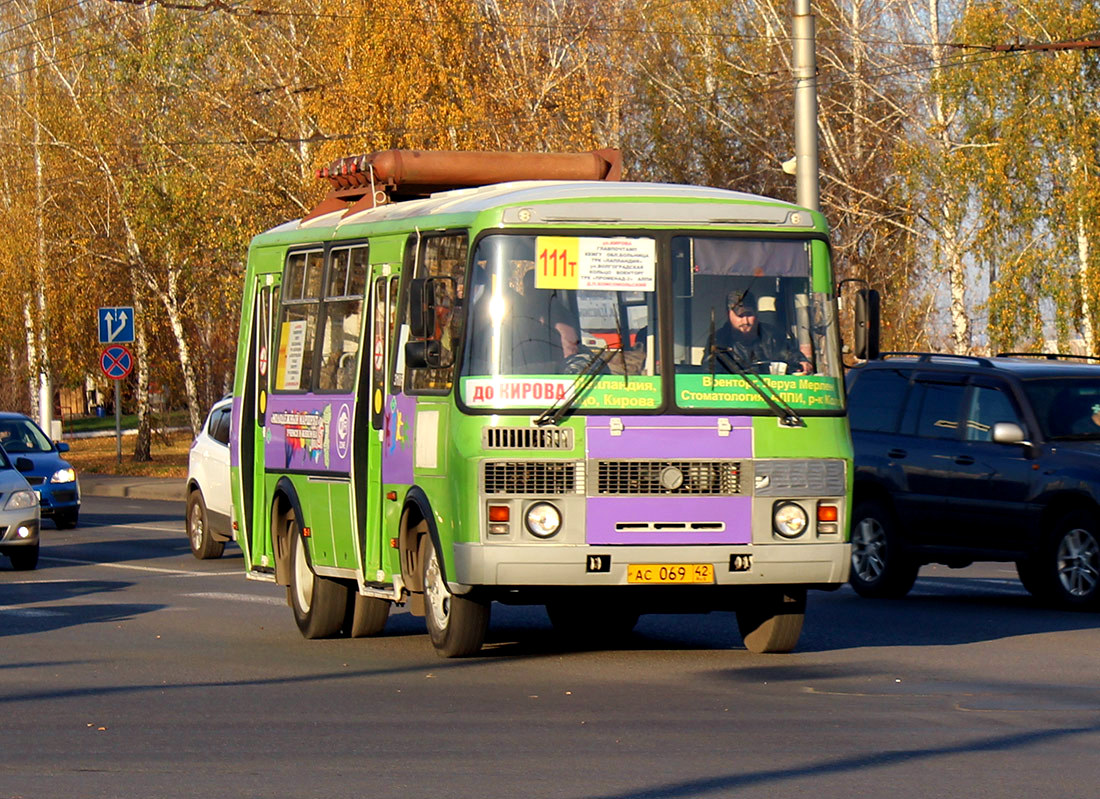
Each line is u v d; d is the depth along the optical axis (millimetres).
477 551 28500
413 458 30922
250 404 39906
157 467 123312
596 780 20109
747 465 29188
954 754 21594
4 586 47656
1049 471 40219
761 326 29734
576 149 104438
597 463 28656
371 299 33406
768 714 24844
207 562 56000
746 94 124938
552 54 111250
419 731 23703
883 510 44031
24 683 29141
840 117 121875
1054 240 104500
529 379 28703
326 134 103375
